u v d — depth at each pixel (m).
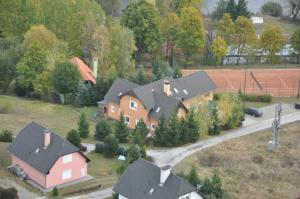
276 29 174.75
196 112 121.31
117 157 105.56
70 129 118.12
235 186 98.69
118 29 153.38
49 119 124.12
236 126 128.38
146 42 168.12
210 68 173.00
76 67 136.88
